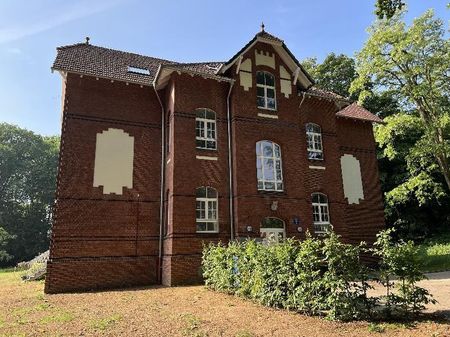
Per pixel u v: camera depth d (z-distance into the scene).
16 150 49.31
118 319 8.46
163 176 17.66
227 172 17.42
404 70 21.14
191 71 17.48
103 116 17.17
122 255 15.99
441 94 21.36
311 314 8.30
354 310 7.69
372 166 23.09
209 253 13.84
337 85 40.34
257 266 10.05
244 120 17.89
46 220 49.84
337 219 19.45
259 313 8.67
